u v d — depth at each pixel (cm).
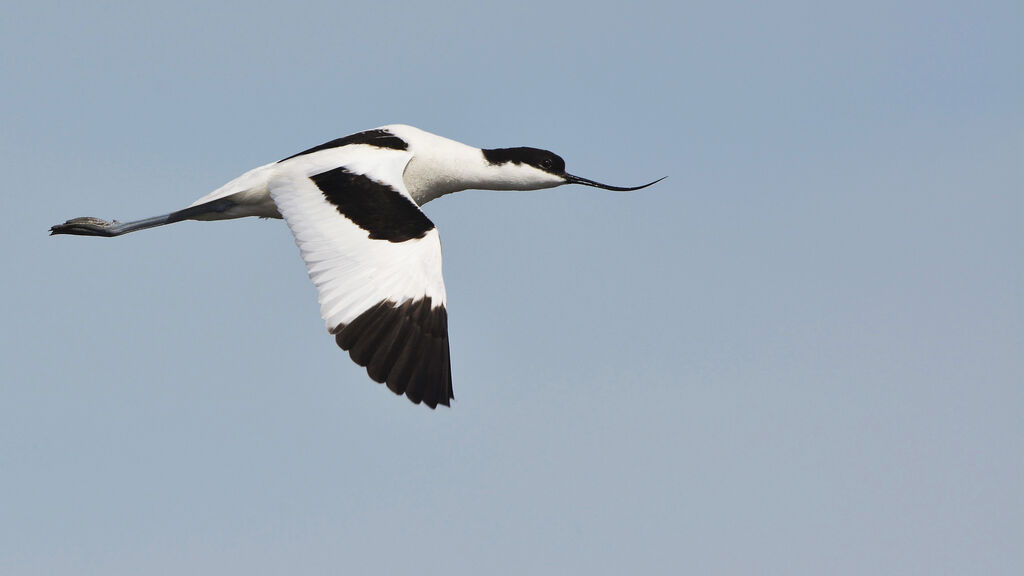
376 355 1168
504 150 1578
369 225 1246
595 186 1627
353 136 1453
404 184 1343
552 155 1598
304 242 1255
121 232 1537
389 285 1191
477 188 1571
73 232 1550
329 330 1191
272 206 1425
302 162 1362
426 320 1181
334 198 1288
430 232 1229
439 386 1168
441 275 1202
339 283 1210
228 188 1419
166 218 1507
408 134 1494
